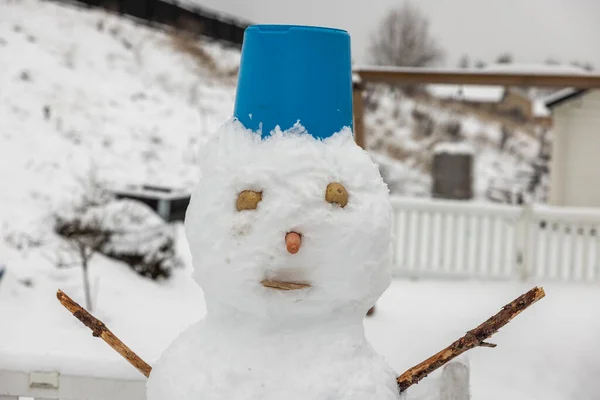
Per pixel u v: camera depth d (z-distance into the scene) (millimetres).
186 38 24188
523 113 29328
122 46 21359
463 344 2432
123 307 7375
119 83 19125
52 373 3277
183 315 7480
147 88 19844
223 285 2414
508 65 8727
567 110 14500
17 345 6090
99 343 6305
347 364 2451
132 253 8609
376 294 2525
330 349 2453
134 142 16422
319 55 2475
